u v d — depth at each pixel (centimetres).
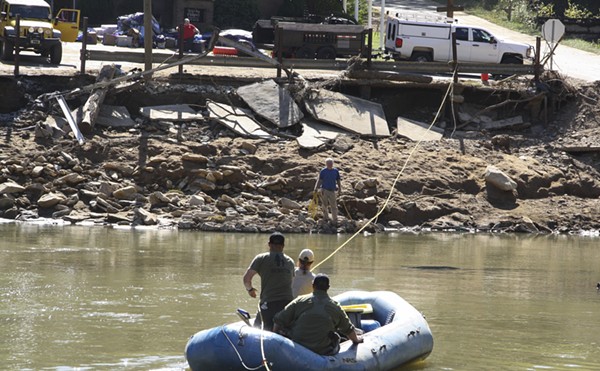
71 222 7025
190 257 5575
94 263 5247
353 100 9006
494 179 8031
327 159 7269
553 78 9712
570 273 5509
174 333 3644
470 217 7744
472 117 9375
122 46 12562
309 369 2861
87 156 7744
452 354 3475
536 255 6253
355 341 3067
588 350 3597
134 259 5434
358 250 6194
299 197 7619
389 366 3102
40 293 4362
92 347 3394
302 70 10181
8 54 9944
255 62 9250
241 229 6962
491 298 4625
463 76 10525
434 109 9562
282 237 3228
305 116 8769
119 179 7538
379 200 7594
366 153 8256
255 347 2856
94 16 15188
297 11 15575
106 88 8506
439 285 4934
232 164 7788
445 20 11400
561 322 4116
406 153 8362
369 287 4759
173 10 15075
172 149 7862
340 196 7512
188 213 7138
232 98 8912
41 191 7294
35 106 8450
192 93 8875
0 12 10212
